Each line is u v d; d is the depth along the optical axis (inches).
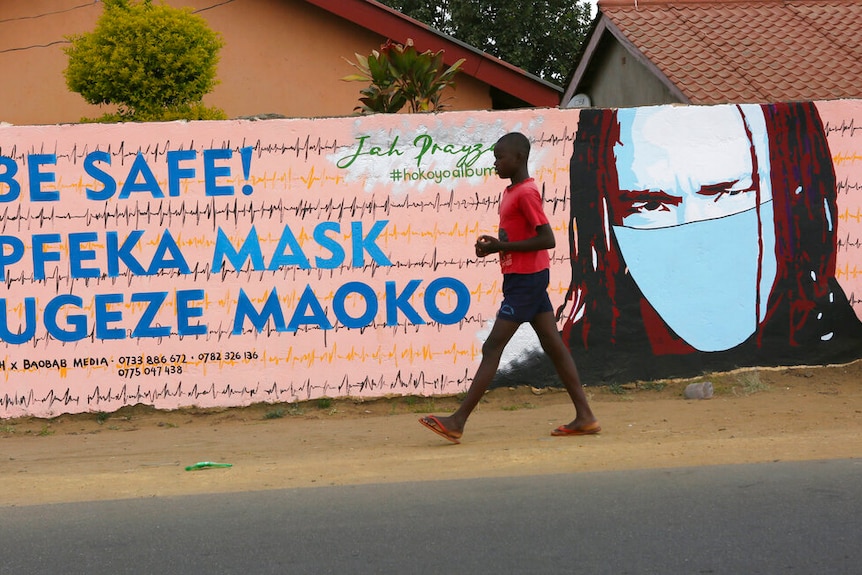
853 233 525.0
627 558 276.4
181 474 389.1
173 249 503.8
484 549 286.7
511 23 1450.5
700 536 291.9
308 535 303.9
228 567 279.6
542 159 513.7
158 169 503.2
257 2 966.4
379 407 510.6
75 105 970.1
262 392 508.1
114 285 503.2
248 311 506.3
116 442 464.8
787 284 523.8
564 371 424.2
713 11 948.6
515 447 410.0
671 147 518.3
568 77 1149.1
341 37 967.6
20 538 311.4
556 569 269.9
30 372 502.0
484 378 414.3
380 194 509.0
